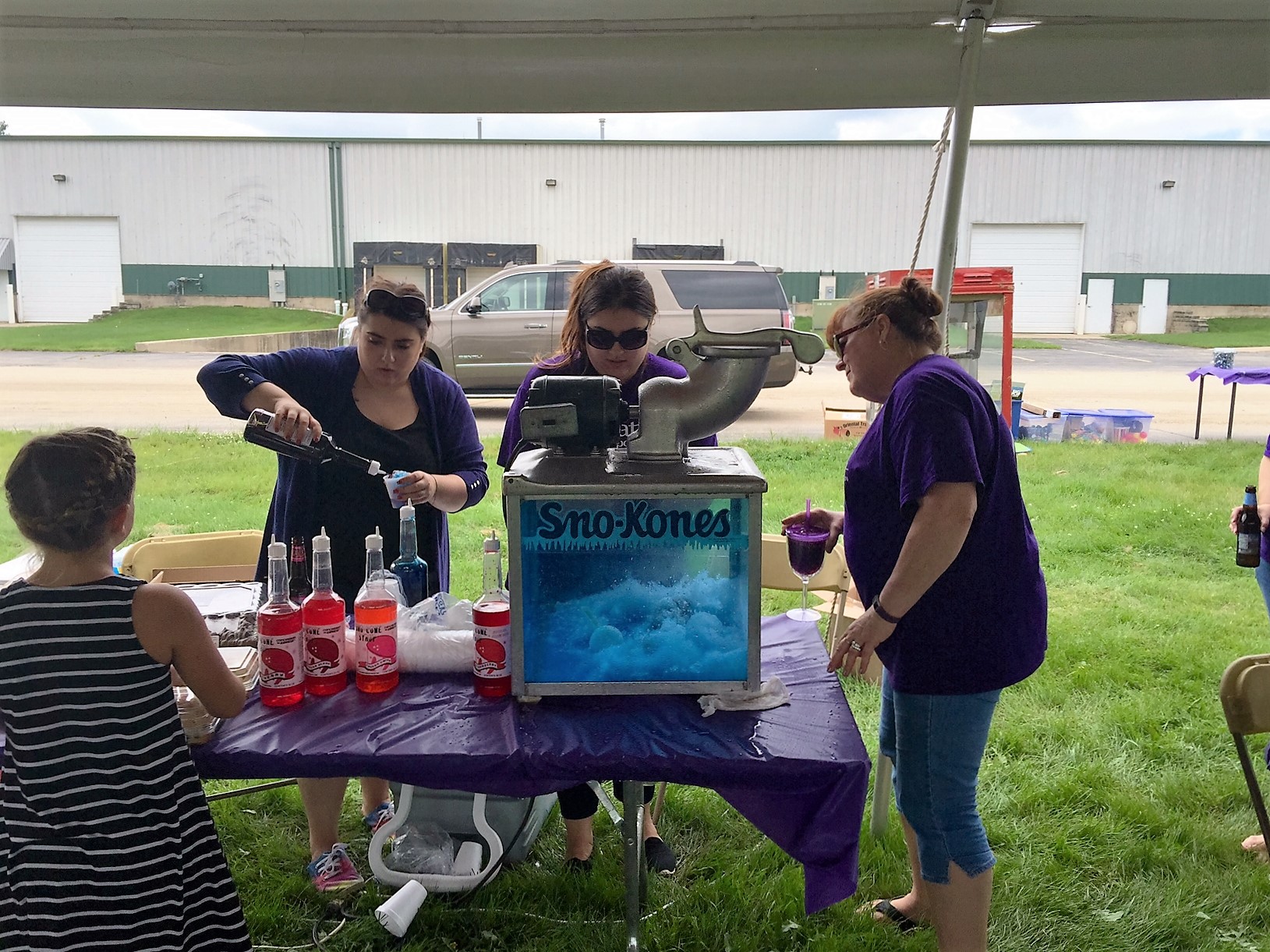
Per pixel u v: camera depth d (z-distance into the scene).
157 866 1.51
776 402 12.86
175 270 23.84
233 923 1.61
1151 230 23.69
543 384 1.71
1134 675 3.71
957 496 1.61
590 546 1.63
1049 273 23.84
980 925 1.82
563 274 10.17
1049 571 5.19
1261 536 2.80
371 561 1.86
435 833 2.40
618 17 2.83
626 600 1.67
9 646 1.45
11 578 2.36
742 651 1.70
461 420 2.41
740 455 1.80
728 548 1.65
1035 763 3.06
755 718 1.68
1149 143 23.27
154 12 2.78
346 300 23.80
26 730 1.46
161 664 1.50
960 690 1.73
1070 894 2.40
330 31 2.90
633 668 1.70
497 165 23.08
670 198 23.17
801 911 2.32
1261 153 23.33
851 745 1.58
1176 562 5.39
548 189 23.12
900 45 2.93
